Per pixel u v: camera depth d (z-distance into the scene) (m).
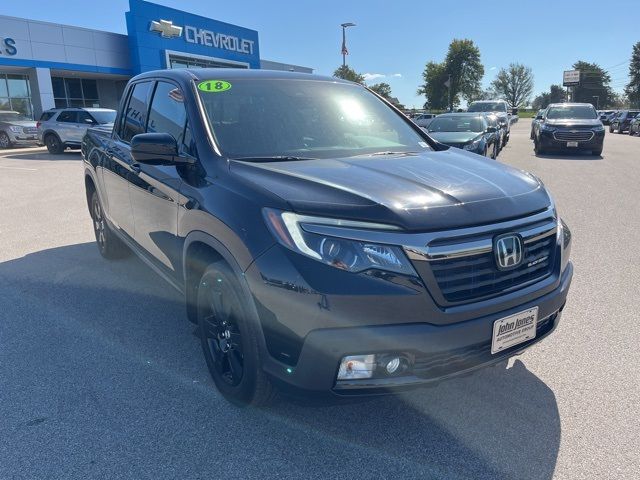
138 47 26.08
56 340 3.74
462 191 2.59
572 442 2.62
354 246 2.25
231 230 2.56
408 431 2.72
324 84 4.07
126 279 4.99
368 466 2.47
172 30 27.22
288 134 3.37
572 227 6.89
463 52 83.56
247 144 3.18
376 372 2.31
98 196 5.27
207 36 29.61
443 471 2.44
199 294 3.02
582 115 17.39
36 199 9.49
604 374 3.24
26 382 3.19
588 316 4.08
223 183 2.80
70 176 12.80
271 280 2.34
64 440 2.65
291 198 2.43
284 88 3.79
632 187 10.10
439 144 3.93
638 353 3.49
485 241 2.41
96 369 3.34
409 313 2.26
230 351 2.86
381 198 2.40
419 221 2.30
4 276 5.11
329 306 2.22
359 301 2.21
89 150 5.37
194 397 3.03
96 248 6.08
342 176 2.69
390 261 2.25
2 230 7.05
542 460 2.50
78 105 28.12
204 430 2.73
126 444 2.62
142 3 25.81
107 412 2.88
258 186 2.61
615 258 5.52
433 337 2.29
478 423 2.79
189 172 3.12
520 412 2.87
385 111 4.14
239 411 2.88
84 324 4.00
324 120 3.62
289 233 2.34
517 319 2.53
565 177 11.60
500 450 2.57
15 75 24.17
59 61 24.16
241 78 3.73
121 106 4.70
